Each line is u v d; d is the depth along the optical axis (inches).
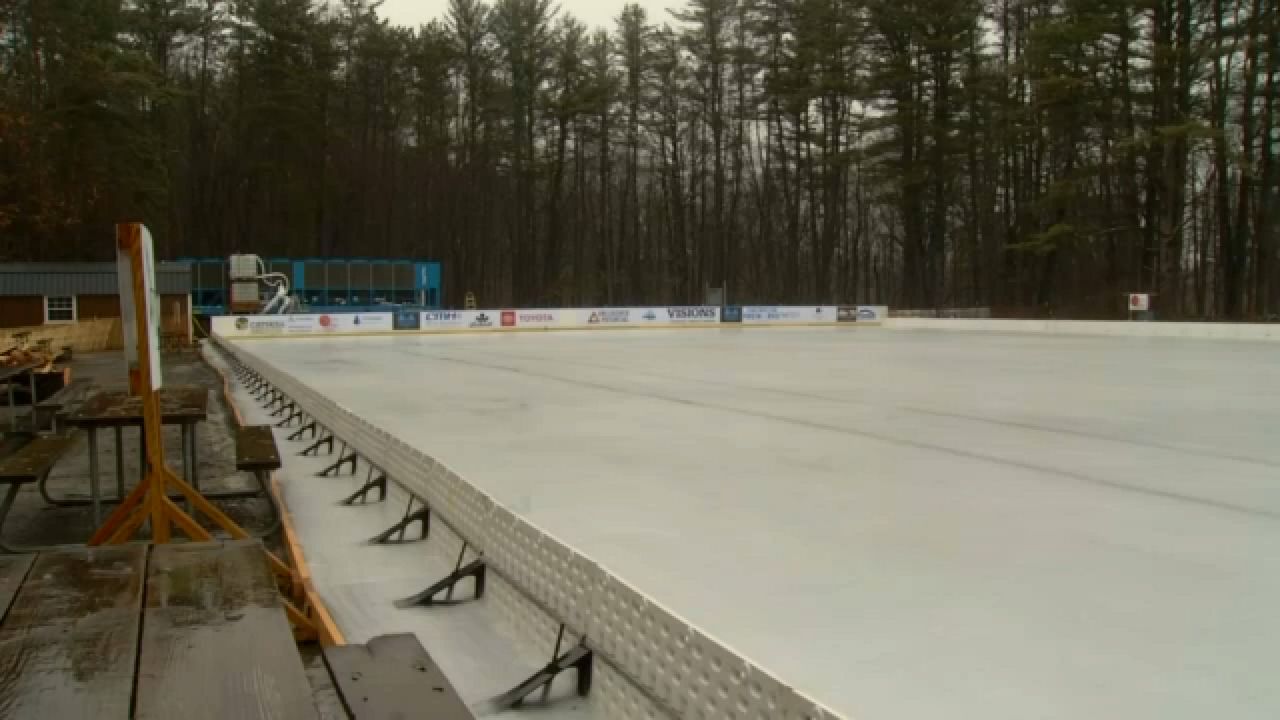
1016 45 2212.1
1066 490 334.6
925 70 2123.5
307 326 1471.5
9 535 287.1
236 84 2373.3
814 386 727.7
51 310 1300.4
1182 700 156.5
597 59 2425.0
